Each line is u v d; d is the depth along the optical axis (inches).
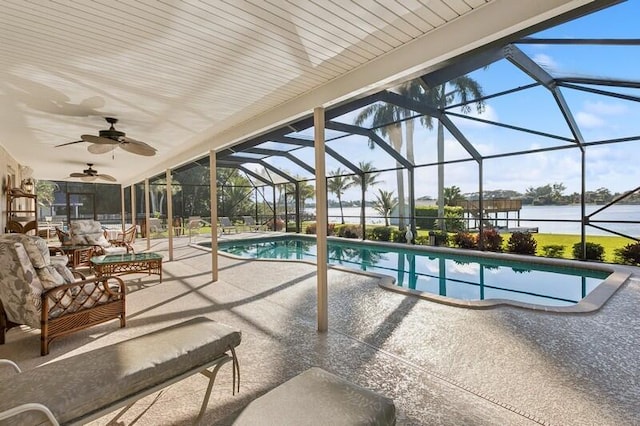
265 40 96.8
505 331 127.7
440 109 275.9
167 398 88.9
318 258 134.7
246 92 140.1
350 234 475.2
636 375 95.2
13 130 200.1
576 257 276.1
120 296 140.6
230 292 191.6
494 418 77.7
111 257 222.4
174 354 72.6
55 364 67.1
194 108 159.9
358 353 112.5
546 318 141.6
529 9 76.2
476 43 86.3
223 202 668.7
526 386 90.5
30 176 353.1
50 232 487.2
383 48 103.9
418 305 161.6
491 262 306.8
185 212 692.1
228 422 52.9
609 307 154.3
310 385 63.8
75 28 88.0
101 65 111.3
